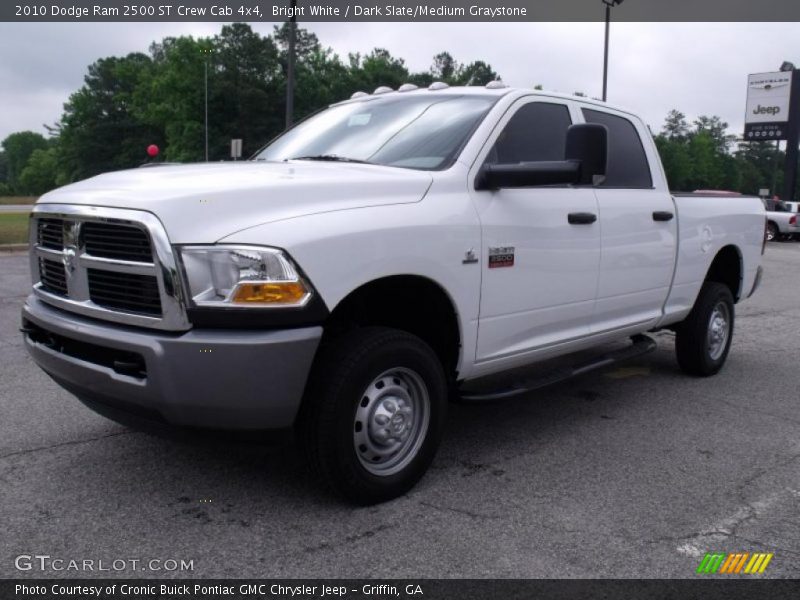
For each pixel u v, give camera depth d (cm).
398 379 353
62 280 355
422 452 363
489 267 388
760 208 673
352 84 7244
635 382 603
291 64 1786
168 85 6538
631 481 388
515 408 521
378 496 347
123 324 316
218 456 404
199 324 296
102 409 341
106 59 9075
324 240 311
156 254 296
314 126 491
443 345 396
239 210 308
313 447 327
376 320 397
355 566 294
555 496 366
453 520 336
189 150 6444
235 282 296
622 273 491
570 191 453
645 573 294
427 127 423
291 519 332
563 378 450
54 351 348
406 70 8219
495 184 385
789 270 1697
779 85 4850
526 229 409
